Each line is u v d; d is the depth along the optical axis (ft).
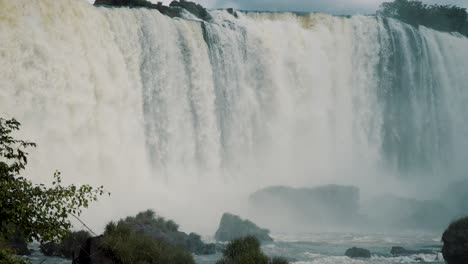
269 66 218.59
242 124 208.33
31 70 152.46
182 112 192.13
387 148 242.78
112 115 172.14
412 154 247.91
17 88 148.36
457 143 263.90
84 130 163.02
